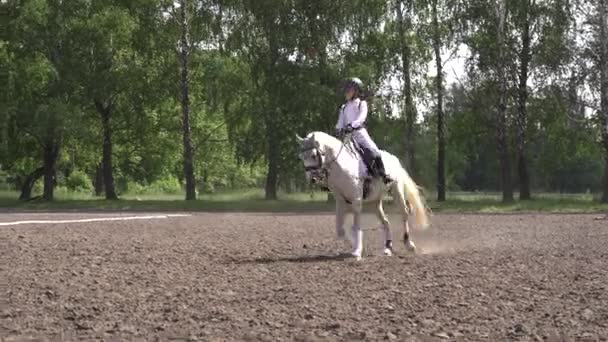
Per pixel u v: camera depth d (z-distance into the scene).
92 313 9.05
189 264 13.73
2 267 13.02
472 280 11.75
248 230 23.06
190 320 8.68
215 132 59.22
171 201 48.62
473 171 73.12
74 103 49.97
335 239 19.72
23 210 42.56
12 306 9.45
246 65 49.03
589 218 31.17
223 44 47.41
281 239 19.62
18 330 8.18
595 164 68.06
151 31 49.78
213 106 49.69
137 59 51.16
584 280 11.79
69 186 64.06
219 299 9.99
